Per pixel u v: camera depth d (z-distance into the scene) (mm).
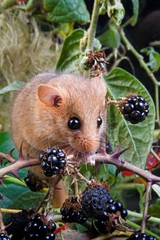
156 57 628
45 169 415
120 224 428
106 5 514
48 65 680
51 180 447
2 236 398
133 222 539
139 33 727
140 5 717
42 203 444
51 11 619
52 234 430
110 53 709
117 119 518
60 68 561
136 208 657
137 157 512
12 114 509
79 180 436
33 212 443
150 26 723
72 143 468
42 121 478
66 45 558
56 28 690
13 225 441
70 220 432
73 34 556
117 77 535
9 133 547
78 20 621
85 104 471
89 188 428
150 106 519
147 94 525
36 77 518
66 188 508
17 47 672
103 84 485
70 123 469
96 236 477
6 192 522
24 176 521
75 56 557
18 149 502
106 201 426
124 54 678
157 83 620
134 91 529
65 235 476
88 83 482
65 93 474
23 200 512
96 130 472
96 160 442
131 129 515
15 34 673
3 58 668
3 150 545
